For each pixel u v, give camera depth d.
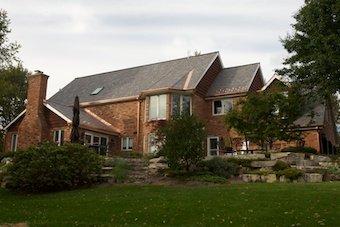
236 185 18.34
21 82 48.81
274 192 15.57
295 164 22.09
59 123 31.33
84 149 20.66
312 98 27.83
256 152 25.77
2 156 26.22
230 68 36.12
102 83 39.47
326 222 11.79
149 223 12.39
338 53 25.62
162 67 37.81
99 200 15.70
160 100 32.06
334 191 15.40
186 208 13.80
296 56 27.78
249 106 25.94
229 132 31.72
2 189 20.25
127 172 21.17
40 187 19.12
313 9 26.97
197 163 21.36
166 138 20.91
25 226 12.33
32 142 31.17
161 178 20.95
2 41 25.03
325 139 31.03
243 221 12.10
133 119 33.88
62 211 14.27
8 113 48.97
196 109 32.50
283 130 25.91
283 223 11.80
